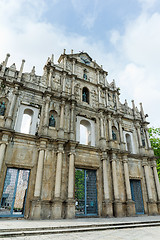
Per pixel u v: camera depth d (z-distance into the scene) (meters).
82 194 22.33
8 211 17.62
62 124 23.48
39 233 10.47
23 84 22.92
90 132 27.09
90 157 24.28
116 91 33.28
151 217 21.59
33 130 22.09
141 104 35.56
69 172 21.03
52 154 21.34
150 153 30.86
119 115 30.39
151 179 28.80
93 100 29.41
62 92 25.94
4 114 20.88
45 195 19.19
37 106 23.44
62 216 18.95
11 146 19.55
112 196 23.69
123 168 26.39
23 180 19.61
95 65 33.62
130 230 12.64
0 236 9.37
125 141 30.06
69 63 29.86
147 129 33.19
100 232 11.57
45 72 26.55
